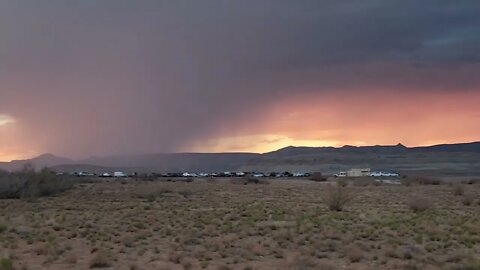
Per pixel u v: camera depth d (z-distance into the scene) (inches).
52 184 2628.0
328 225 1401.3
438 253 1007.0
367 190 3149.6
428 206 1898.4
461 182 4141.2
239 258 943.7
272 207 1994.3
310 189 3255.4
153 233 1272.1
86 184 3395.7
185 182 4005.9
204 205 2086.6
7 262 815.1
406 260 923.4
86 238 1191.6
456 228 1353.3
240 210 1847.9
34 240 1141.1
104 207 1958.7
